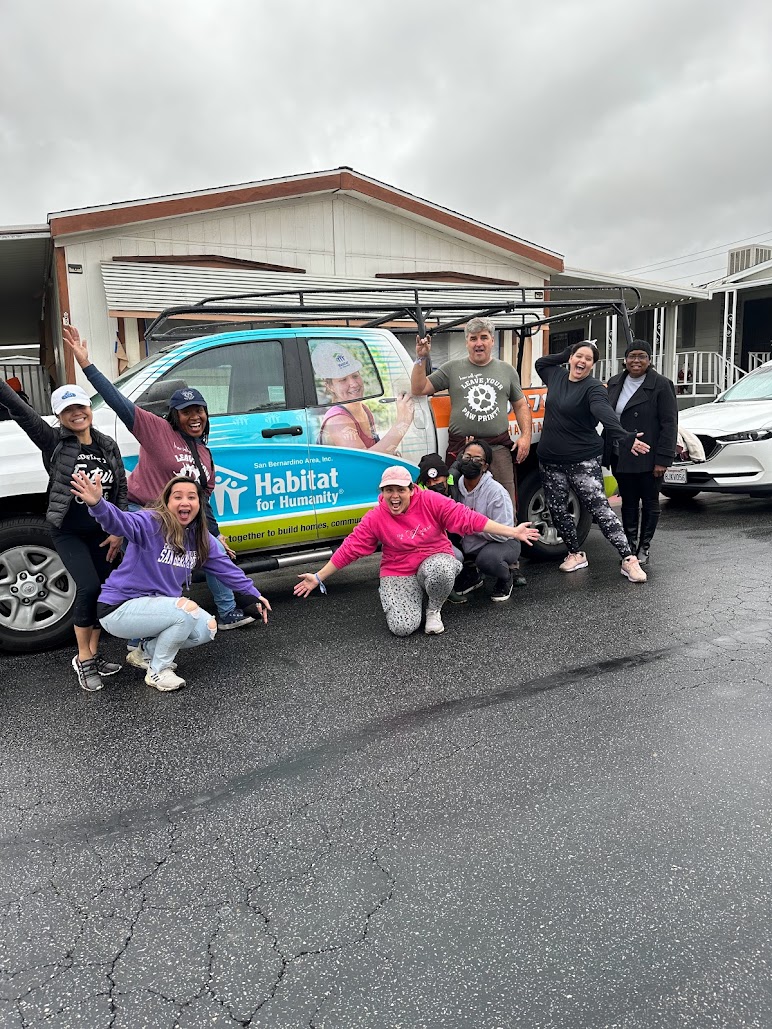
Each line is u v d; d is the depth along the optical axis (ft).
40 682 12.96
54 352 44.78
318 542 17.06
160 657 12.42
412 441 17.85
